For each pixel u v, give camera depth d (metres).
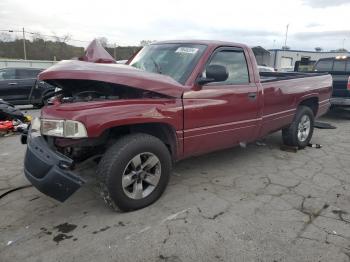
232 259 2.62
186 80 3.70
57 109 3.08
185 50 4.07
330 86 6.40
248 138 4.58
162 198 3.69
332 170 4.71
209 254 2.69
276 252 2.71
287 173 4.56
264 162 5.03
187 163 4.93
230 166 4.82
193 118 3.69
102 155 3.38
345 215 3.35
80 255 2.67
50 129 3.04
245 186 4.08
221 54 4.12
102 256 2.66
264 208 3.48
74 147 3.30
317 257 2.65
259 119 4.60
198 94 3.72
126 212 3.35
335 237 2.94
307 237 2.93
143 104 3.27
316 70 9.97
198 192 3.87
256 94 4.45
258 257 2.65
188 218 3.25
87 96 3.56
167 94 3.45
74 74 3.12
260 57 28.95
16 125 7.18
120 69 3.31
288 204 3.58
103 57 3.81
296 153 5.54
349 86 8.03
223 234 2.97
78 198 3.69
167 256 2.66
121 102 3.18
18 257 2.64
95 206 3.50
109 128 3.15
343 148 5.92
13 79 11.81
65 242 2.85
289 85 5.16
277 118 5.02
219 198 3.72
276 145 6.02
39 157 3.00
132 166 3.27
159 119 3.35
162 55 4.20
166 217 3.27
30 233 2.99
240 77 4.35
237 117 4.22
